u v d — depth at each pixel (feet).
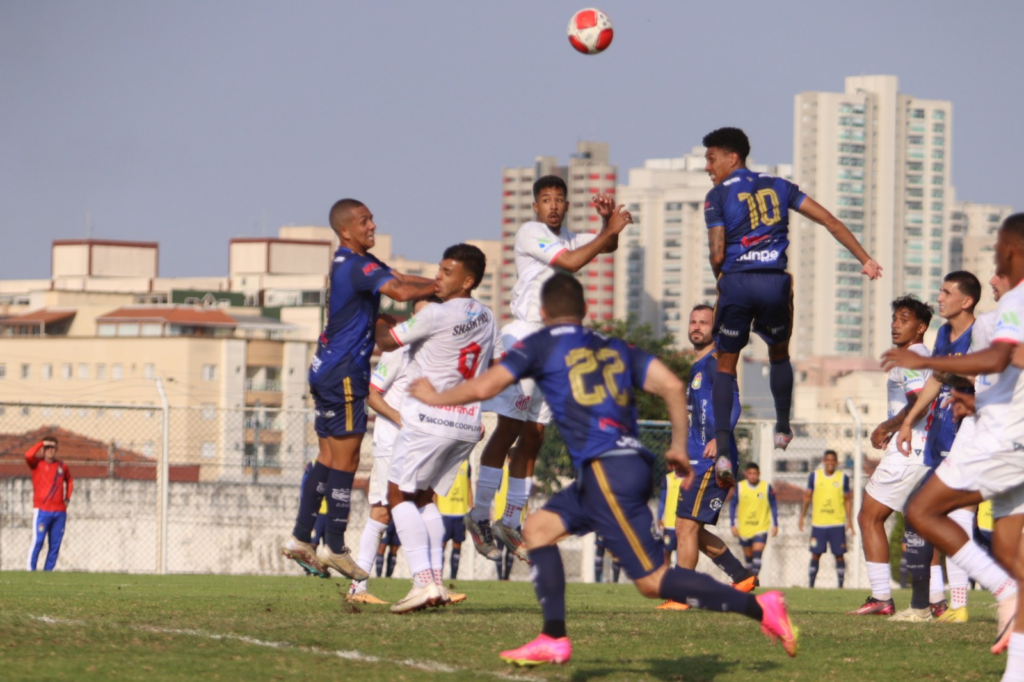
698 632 60.03
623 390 44.93
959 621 73.56
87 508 188.55
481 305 66.44
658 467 167.43
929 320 78.89
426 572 65.98
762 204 70.08
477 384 44.37
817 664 51.42
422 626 59.00
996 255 48.70
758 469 156.04
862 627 65.57
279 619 60.80
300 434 209.15
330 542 71.41
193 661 47.67
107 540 189.57
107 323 580.30
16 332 606.96
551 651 45.16
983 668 51.08
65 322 604.90
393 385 75.97
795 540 204.74
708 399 82.17
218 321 585.22
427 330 64.64
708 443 77.61
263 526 195.11
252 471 206.80
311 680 45.06
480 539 77.25
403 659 49.62
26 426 374.02
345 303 67.87
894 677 48.75
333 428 69.62
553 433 193.47
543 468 193.26
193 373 484.33
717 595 44.32
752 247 70.33
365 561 74.79
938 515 50.29
